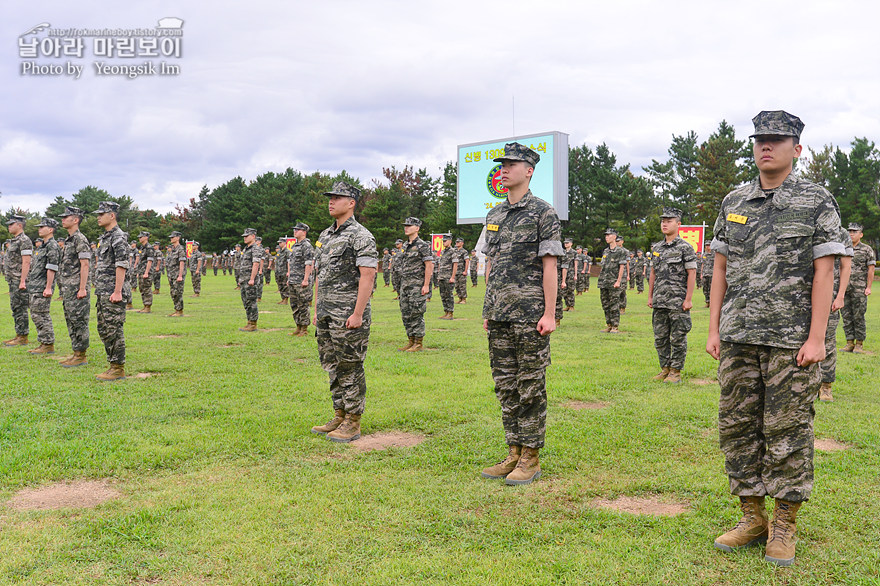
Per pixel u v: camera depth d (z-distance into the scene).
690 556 3.17
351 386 5.28
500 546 3.28
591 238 51.78
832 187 46.66
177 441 5.07
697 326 13.59
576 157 52.44
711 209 48.94
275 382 7.52
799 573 3.00
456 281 20.64
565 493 4.06
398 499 3.90
